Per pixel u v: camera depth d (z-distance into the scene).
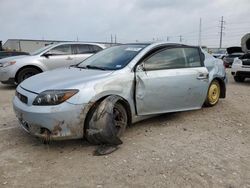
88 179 3.40
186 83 5.38
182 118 5.83
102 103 4.16
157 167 3.70
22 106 4.16
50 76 4.67
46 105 3.95
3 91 9.48
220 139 4.74
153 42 5.35
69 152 4.14
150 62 4.99
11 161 3.85
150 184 3.30
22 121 4.27
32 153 4.10
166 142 4.54
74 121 4.01
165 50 5.25
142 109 4.85
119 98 4.42
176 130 5.12
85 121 4.15
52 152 4.14
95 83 4.25
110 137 4.11
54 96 3.95
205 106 6.73
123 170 3.62
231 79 13.70
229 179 3.45
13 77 9.70
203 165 3.78
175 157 4.00
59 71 5.07
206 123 5.57
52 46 10.35
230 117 6.03
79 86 4.13
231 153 4.19
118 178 3.43
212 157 4.03
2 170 3.61
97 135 4.06
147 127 5.23
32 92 4.15
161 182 3.35
